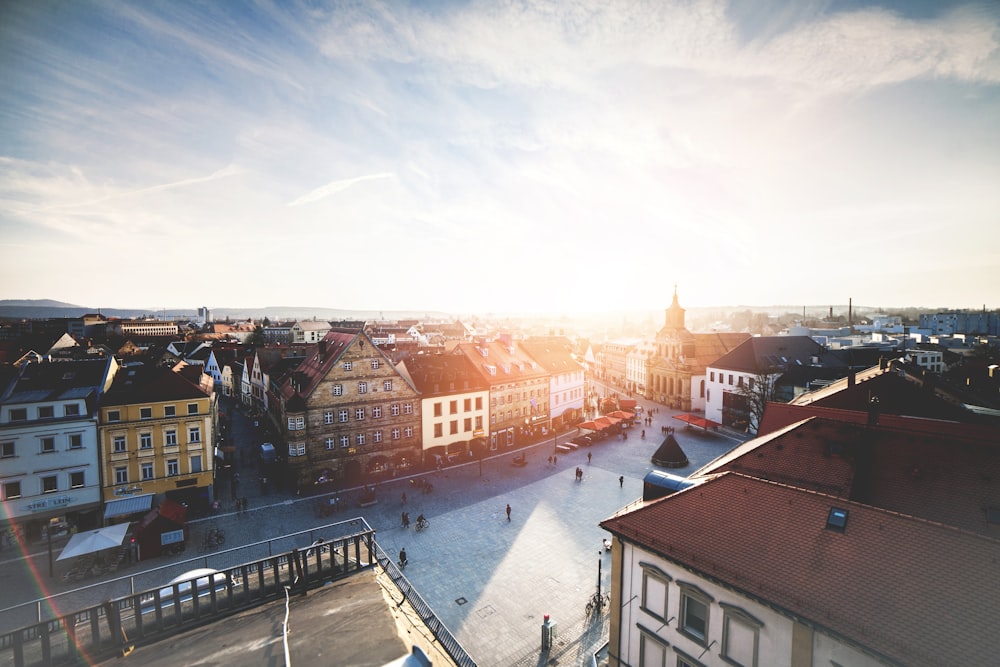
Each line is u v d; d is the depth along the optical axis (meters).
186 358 103.12
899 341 134.50
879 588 13.45
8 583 29.77
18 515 34.41
